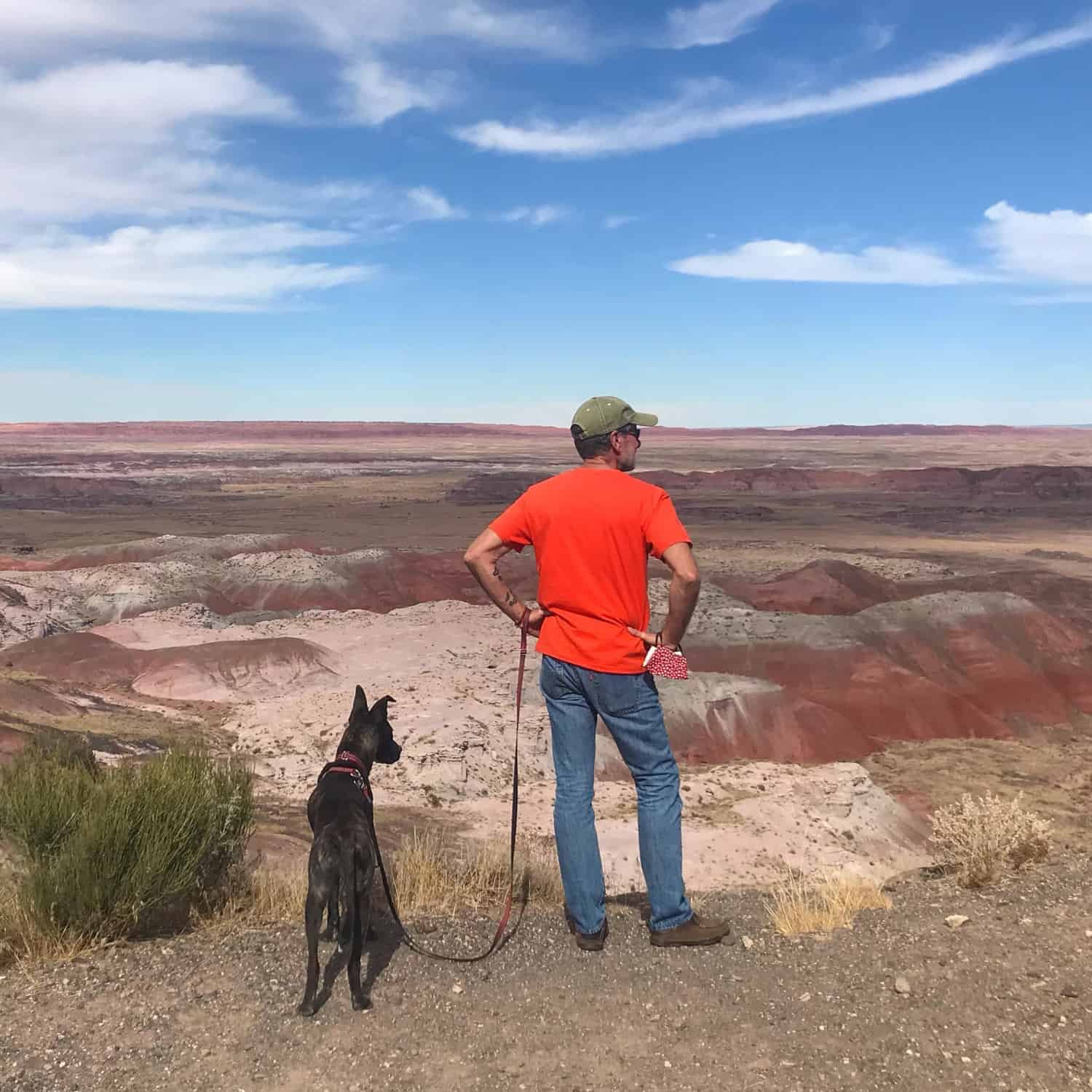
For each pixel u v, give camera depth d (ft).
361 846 14.96
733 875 51.26
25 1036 12.75
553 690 15.49
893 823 65.62
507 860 22.21
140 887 16.43
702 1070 11.65
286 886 20.33
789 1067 11.61
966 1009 12.71
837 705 112.47
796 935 16.22
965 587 185.16
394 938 16.28
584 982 14.29
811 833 61.05
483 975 14.64
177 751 20.90
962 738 109.50
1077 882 17.89
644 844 15.66
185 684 93.81
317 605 158.51
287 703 84.33
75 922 16.12
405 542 264.31
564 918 17.48
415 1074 11.78
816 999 13.37
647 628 15.33
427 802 63.26
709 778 73.51
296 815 47.75
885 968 14.24
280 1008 13.61
